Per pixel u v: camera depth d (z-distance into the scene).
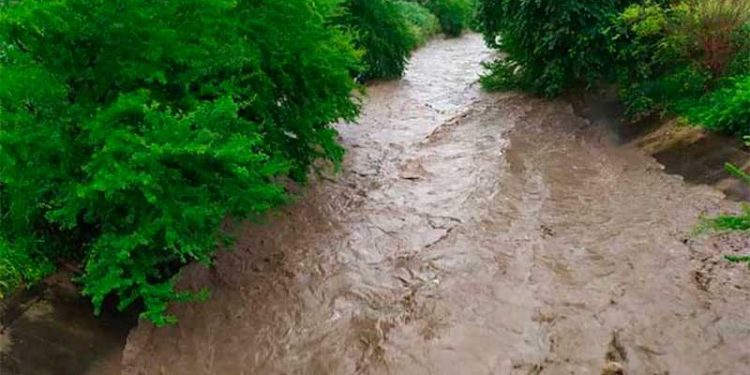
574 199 7.28
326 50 7.02
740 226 4.21
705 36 8.16
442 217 7.09
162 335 4.97
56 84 4.65
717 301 5.03
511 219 6.87
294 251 6.43
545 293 5.37
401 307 5.36
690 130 8.05
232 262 6.11
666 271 5.52
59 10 4.63
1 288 4.48
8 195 5.00
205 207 4.69
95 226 5.21
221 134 4.75
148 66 4.98
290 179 8.02
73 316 4.69
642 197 7.09
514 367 4.48
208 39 5.32
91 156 4.53
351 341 4.93
